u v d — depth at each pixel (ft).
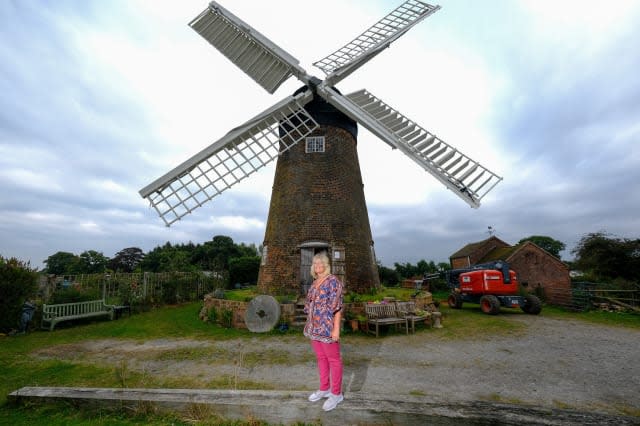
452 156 36.37
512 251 84.84
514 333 32.45
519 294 50.67
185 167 40.34
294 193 44.83
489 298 44.16
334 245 42.11
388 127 38.78
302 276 41.70
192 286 59.21
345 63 45.42
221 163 42.19
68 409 12.79
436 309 41.98
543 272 80.33
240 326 34.53
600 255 76.74
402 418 10.10
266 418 11.11
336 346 11.02
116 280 46.14
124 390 13.23
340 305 11.19
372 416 10.33
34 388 13.98
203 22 49.47
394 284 98.73
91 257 184.44
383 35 48.01
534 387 18.11
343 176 45.78
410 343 28.30
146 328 35.12
